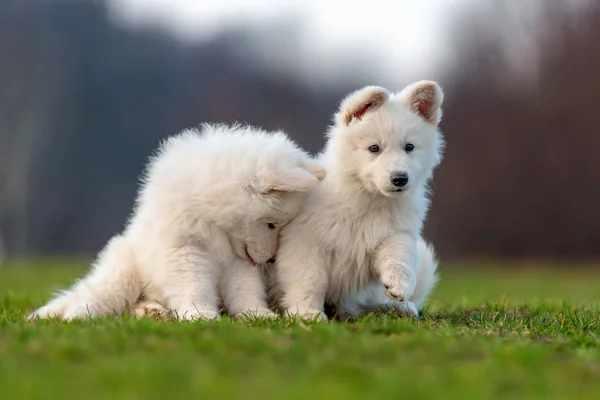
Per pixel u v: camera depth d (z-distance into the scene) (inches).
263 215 368.2
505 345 279.0
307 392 213.6
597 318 392.5
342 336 282.8
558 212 1551.4
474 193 1590.8
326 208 380.2
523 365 252.8
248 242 376.5
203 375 227.1
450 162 1603.1
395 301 396.8
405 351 265.9
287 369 243.0
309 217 378.9
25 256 1979.6
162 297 384.2
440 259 1589.6
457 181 1594.5
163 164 385.1
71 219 2027.6
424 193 405.1
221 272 382.9
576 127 1547.7
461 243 1600.6
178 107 2097.7
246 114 1962.4
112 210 2026.3
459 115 1636.3
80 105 2076.8
